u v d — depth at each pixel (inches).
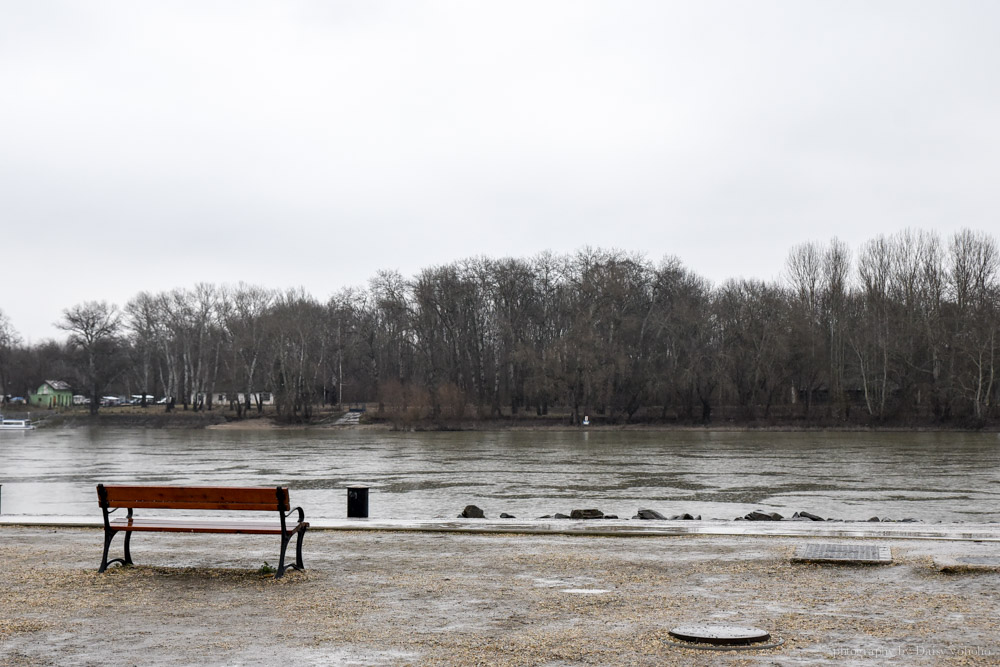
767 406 4163.4
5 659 382.6
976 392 3897.6
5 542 705.0
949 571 536.4
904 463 2281.0
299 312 5191.9
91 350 5344.5
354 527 760.3
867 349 4124.0
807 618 435.2
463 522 806.5
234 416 5039.4
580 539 698.8
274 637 414.0
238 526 570.9
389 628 427.5
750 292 4458.7
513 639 405.1
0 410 6141.7
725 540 684.7
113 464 2549.2
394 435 4084.6
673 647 387.9
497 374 4781.0
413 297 5007.4
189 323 5620.1
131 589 518.6
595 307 4421.8
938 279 4180.6
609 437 3695.9
